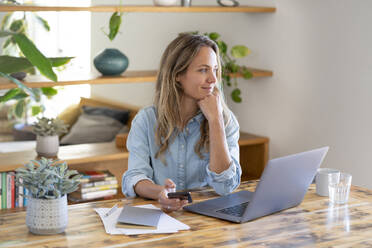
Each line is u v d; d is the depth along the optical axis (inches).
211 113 81.6
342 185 77.0
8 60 95.9
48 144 126.2
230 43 155.8
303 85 134.1
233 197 79.0
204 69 82.3
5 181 119.6
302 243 61.3
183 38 84.3
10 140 235.5
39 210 61.5
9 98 122.6
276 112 143.0
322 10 127.2
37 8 119.3
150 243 60.1
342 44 123.0
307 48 132.0
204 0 158.7
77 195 129.6
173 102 84.7
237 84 156.1
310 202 77.8
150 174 85.9
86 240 60.5
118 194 138.9
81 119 197.8
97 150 135.1
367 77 117.6
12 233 62.2
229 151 85.0
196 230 64.8
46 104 228.5
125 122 191.0
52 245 58.7
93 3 208.4
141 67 187.2
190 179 87.7
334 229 66.4
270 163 66.1
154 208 73.2
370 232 65.6
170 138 86.3
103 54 134.5
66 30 226.1
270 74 142.3
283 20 138.1
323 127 129.6
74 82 125.0
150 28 180.9
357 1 118.4
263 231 65.0
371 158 118.1
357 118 120.7
